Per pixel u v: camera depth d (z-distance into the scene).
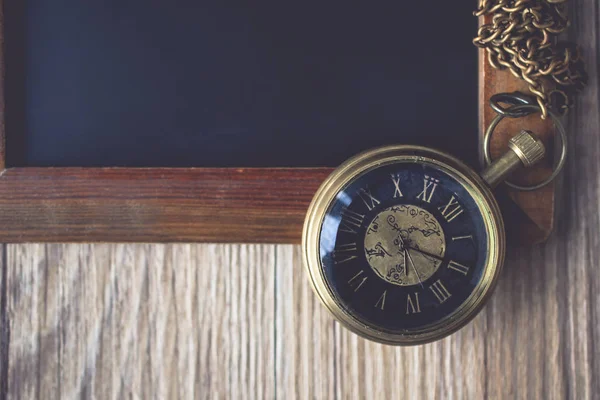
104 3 0.26
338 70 0.25
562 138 0.25
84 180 0.25
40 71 0.26
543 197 0.25
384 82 0.25
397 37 0.25
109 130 0.25
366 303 0.24
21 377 0.26
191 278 0.26
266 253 0.26
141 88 0.26
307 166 0.25
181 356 0.26
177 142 0.25
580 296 0.26
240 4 0.26
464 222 0.24
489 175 0.24
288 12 0.26
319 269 0.24
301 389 0.26
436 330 0.24
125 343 0.26
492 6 0.25
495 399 0.26
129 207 0.25
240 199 0.25
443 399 0.26
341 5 0.25
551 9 0.25
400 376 0.26
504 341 0.26
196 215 0.25
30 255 0.26
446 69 0.25
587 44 0.26
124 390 0.26
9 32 0.26
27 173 0.25
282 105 0.25
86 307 0.26
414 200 0.24
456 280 0.24
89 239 0.25
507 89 0.25
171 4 0.26
